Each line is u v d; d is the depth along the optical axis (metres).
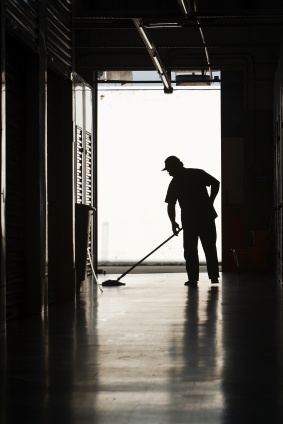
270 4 9.54
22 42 6.31
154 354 4.11
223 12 9.53
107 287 9.62
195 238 10.02
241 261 12.62
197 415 2.69
